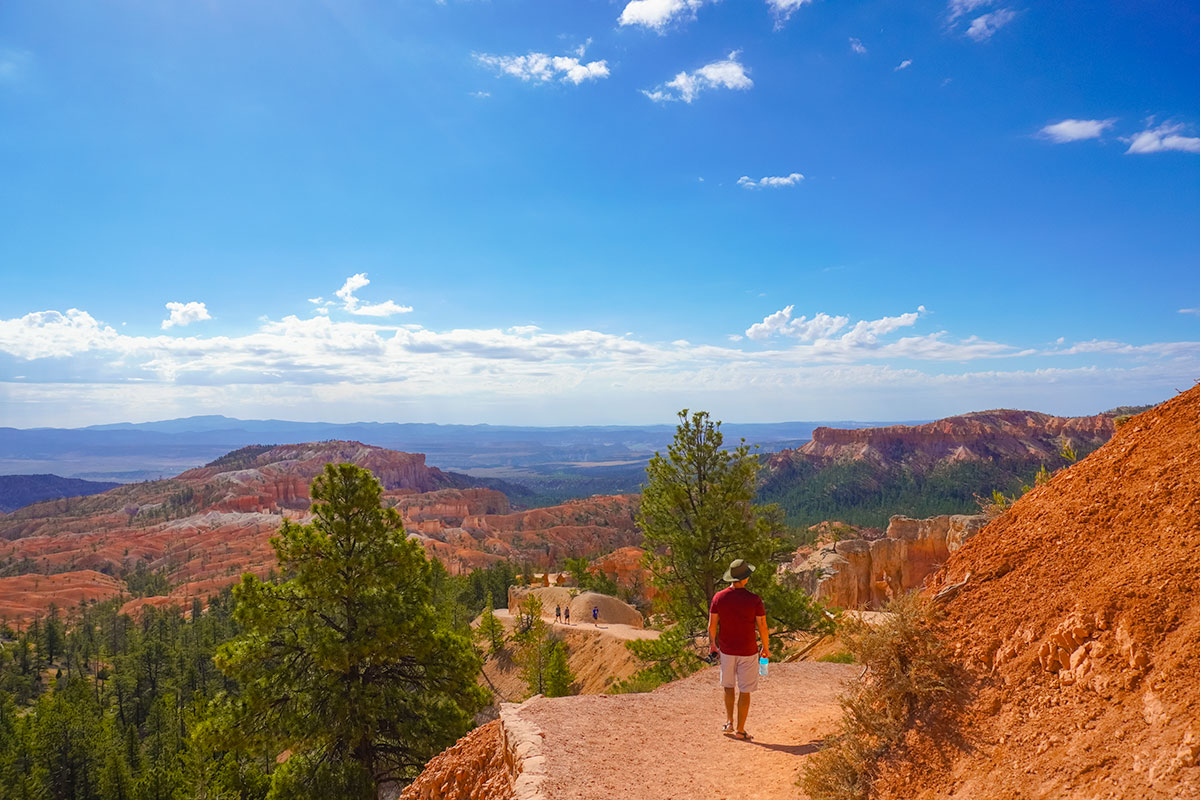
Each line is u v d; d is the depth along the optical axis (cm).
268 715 1733
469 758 863
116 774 5084
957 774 452
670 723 846
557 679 4334
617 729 807
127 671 9025
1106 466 578
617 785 637
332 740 1769
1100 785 352
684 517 2072
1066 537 537
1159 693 362
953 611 565
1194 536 422
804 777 582
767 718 867
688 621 2047
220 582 18350
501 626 6059
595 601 6272
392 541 1902
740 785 632
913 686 527
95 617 14700
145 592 18400
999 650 496
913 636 553
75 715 5916
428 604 1989
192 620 13125
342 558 1819
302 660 1812
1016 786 401
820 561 5150
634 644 2155
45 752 5631
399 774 1931
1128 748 355
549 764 679
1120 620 418
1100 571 471
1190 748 316
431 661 1939
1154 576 421
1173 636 380
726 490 1989
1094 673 412
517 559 19238
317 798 1673
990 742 449
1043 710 431
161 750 6356
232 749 1708
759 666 798
